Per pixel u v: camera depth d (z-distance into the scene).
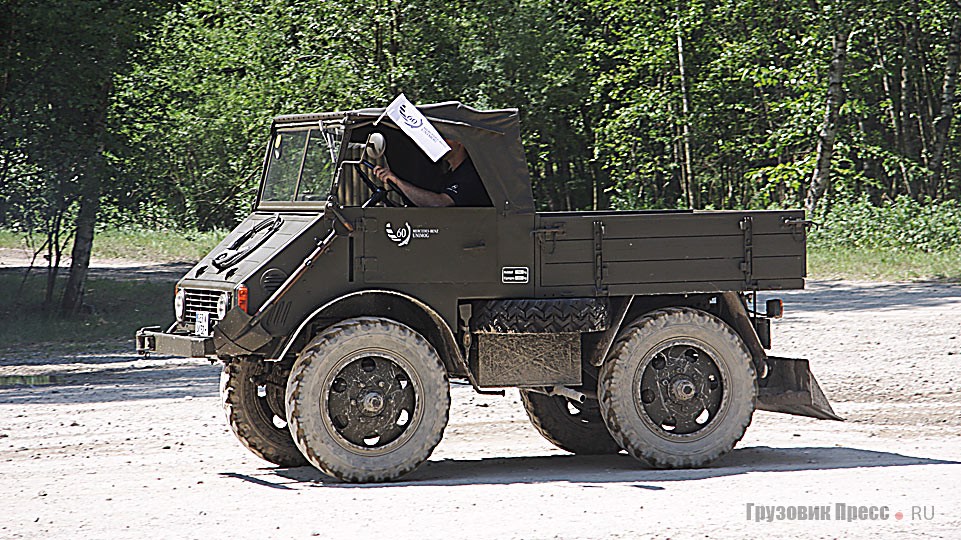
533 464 10.88
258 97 36.31
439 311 9.72
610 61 50.06
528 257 9.90
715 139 49.66
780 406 10.80
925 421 12.98
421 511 8.41
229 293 9.41
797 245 10.40
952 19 44.44
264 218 10.29
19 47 24.98
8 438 12.37
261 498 9.07
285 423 11.16
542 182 52.12
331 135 9.89
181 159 33.12
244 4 37.94
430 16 36.06
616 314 10.17
